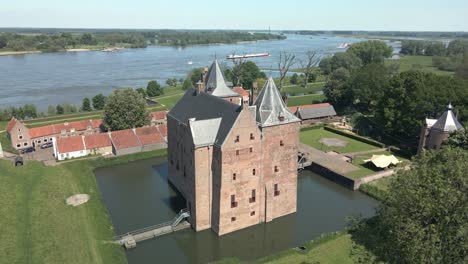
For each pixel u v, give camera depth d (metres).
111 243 51.97
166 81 190.12
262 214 59.09
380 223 38.69
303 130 111.81
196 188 54.94
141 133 92.38
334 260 48.00
